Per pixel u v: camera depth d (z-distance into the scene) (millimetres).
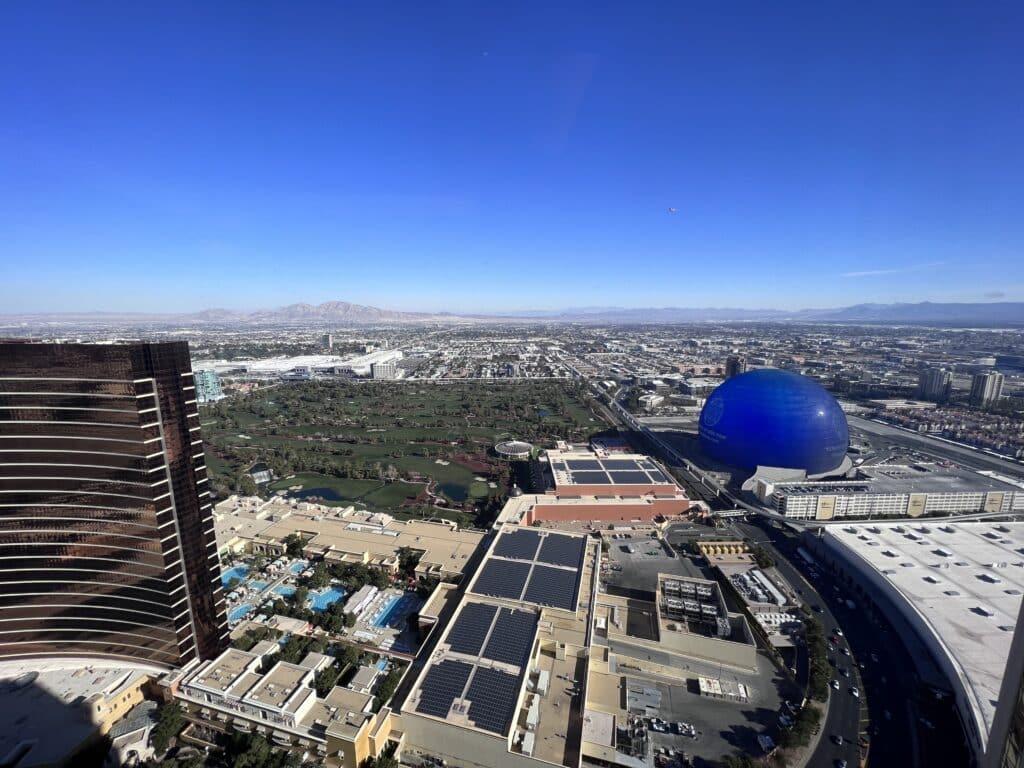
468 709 101625
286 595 158750
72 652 121562
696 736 108062
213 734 107875
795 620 145375
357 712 103750
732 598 160375
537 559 154250
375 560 171375
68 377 104062
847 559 171875
